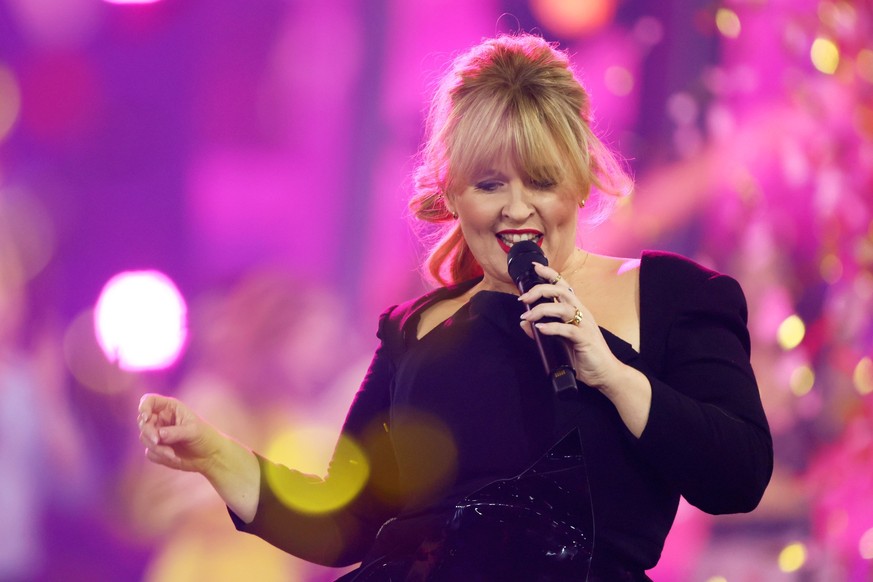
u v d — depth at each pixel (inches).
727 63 544.7
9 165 947.3
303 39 936.3
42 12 951.0
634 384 223.3
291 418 631.2
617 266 250.4
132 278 893.2
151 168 972.6
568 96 244.2
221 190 963.3
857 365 518.9
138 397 763.4
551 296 224.2
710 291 241.3
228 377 628.4
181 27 965.2
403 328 264.1
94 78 972.6
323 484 275.7
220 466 265.7
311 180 935.0
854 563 525.7
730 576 549.6
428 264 281.3
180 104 973.8
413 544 241.0
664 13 687.1
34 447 701.3
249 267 940.0
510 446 237.8
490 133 236.7
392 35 912.3
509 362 243.1
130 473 687.7
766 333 535.5
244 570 598.9
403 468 252.8
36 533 690.8
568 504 230.2
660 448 223.1
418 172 274.1
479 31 880.9
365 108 922.1
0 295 772.6
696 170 565.3
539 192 239.8
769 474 235.9
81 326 811.4
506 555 231.5
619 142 620.1
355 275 909.2
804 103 509.4
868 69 511.5
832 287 515.8
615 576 231.6
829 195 508.4
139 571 675.4
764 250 528.1
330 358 651.5
